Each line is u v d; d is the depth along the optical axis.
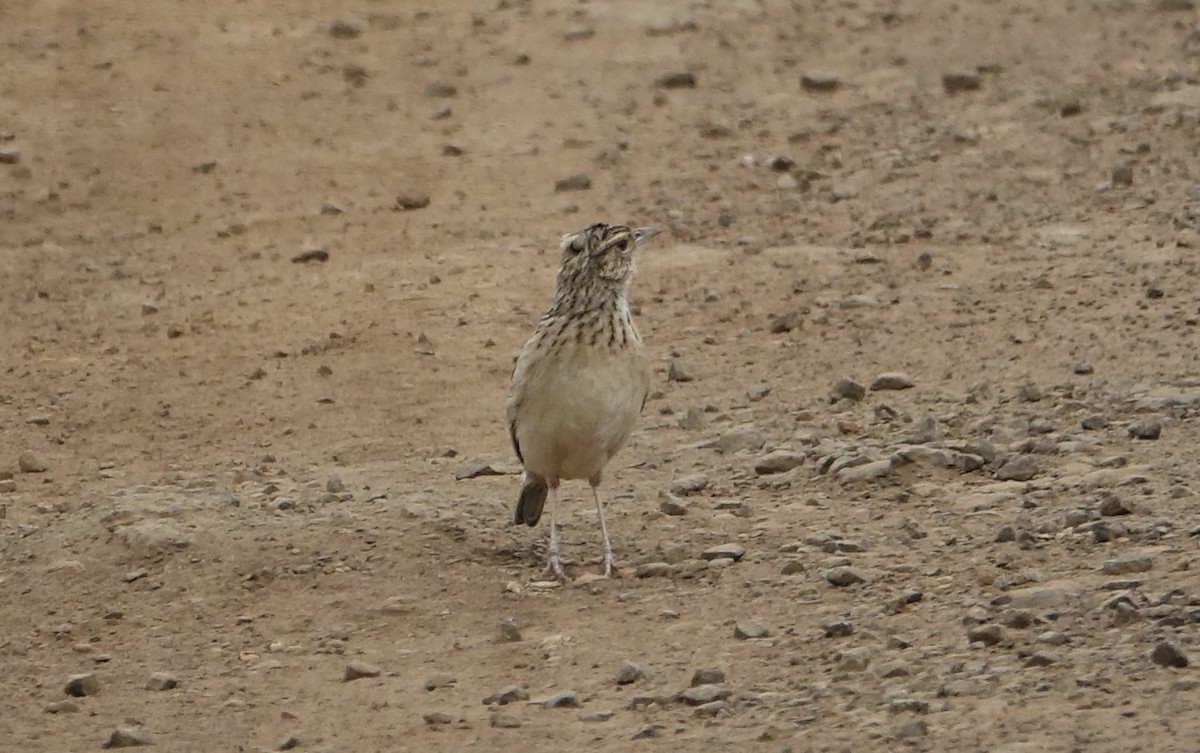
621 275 11.10
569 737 8.69
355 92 27.34
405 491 13.66
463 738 8.83
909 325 17.03
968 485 12.43
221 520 12.78
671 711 8.91
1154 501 11.52
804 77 26.09
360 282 20.06
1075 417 13.81
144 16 30.83
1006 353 15.86
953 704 8.53
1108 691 8.47
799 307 18.00
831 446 13.62
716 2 30.36
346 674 9.99
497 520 12.64
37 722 9.67
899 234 20.00
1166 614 9.39
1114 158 21.70
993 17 28.62
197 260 21.52
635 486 13.42
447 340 18.09
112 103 27.25
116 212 23.45
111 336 19.06
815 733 8.35
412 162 24.42
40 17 30.84
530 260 20.44
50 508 14.07
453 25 30.05
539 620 10.70
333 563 11.84
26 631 11.30
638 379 11.25
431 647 10.39
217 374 17.64
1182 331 15.84
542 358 11.05
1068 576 10.29
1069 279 17.83
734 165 23.33
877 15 29.23
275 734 9.20
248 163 24.78
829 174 22.61
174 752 9.02
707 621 10.34
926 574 10.68
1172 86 24.20
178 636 10.98
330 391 16.91
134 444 15.91
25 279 21.20
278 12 30.95
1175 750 7.68
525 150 24.56
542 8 30.53
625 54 28.31
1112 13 28.11
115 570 12.08
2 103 27.30
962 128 23.44
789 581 10.86
